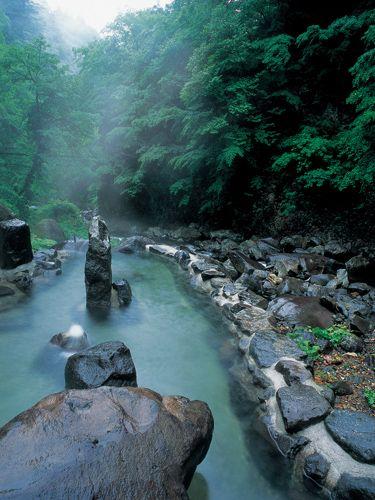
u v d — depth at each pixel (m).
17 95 12.75
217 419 4.09
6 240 7.91
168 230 15.92
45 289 7.62
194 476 3.32
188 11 15.00
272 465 3.48
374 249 9.91
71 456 2.29
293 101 11.98
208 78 11.52
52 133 12.63
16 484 2.09
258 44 11.73
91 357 4.09
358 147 8.27
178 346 5.71
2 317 6.19
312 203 11.56
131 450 2.41
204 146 12.88
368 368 4.93
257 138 11.86
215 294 7.78
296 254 10.36
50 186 14.19
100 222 7.11
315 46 11.44
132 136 16.44
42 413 2.61
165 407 2.94
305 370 4.55
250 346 5.39
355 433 3.46
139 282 8.70
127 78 18.00
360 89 7.91
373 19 9.61
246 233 13.29
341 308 6.50
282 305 6.70
